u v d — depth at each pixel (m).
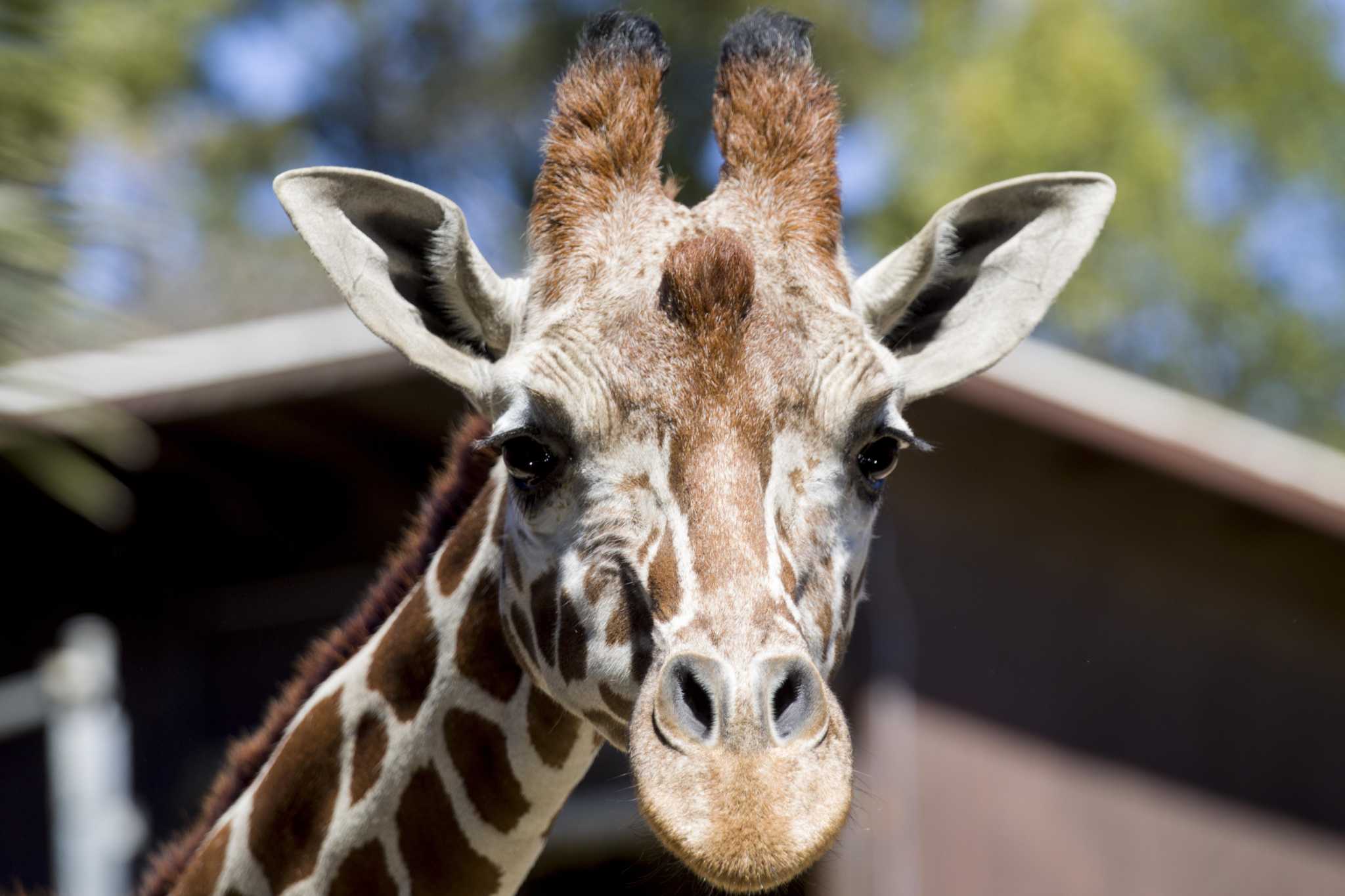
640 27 4.79
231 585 12.25
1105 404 11.16
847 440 4.39
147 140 22.39
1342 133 31.88
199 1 23.66
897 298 4.97
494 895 5.05
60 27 7.32
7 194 6.77
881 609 11.26
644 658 4.20
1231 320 29.72
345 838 5.03
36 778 12.30
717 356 4.27
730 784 3.80
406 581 5.32
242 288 12.80
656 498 4.25
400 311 4.77
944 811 11.24
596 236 4.57
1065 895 11.61
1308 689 13.26
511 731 4.92
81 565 12.36
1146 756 12.31
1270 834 12.79
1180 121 31.56
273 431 11.10
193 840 5.40
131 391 10.62
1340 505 12.05
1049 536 12.04
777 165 4.69
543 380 4.38
